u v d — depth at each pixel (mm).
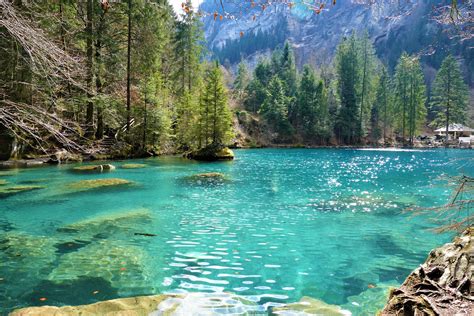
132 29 29484
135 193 12852
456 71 57594
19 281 5164
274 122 62531
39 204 10656
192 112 34188
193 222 8891
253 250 6797
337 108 68062
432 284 3672
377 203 11547
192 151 29828
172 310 4215
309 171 21047
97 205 10680
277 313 4246
